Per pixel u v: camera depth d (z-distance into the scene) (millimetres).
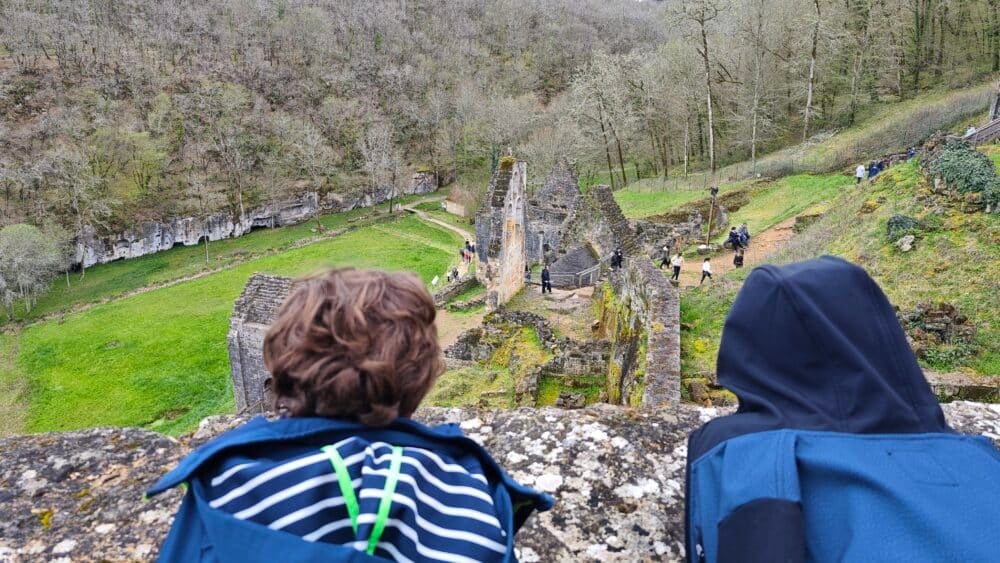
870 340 2004
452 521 1854
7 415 34219
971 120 33906
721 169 49188
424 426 2055
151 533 3338
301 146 81875
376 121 96312
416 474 1842
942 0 50375
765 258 22953
